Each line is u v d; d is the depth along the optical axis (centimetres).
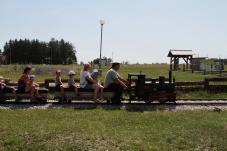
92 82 1515
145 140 838
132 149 768
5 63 11150
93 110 1269
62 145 795
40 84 1923
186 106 1474
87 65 1527
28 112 1209
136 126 989
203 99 1695
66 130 907
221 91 1986
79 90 1502
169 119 1101
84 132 891
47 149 777
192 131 925
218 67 3750
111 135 870
